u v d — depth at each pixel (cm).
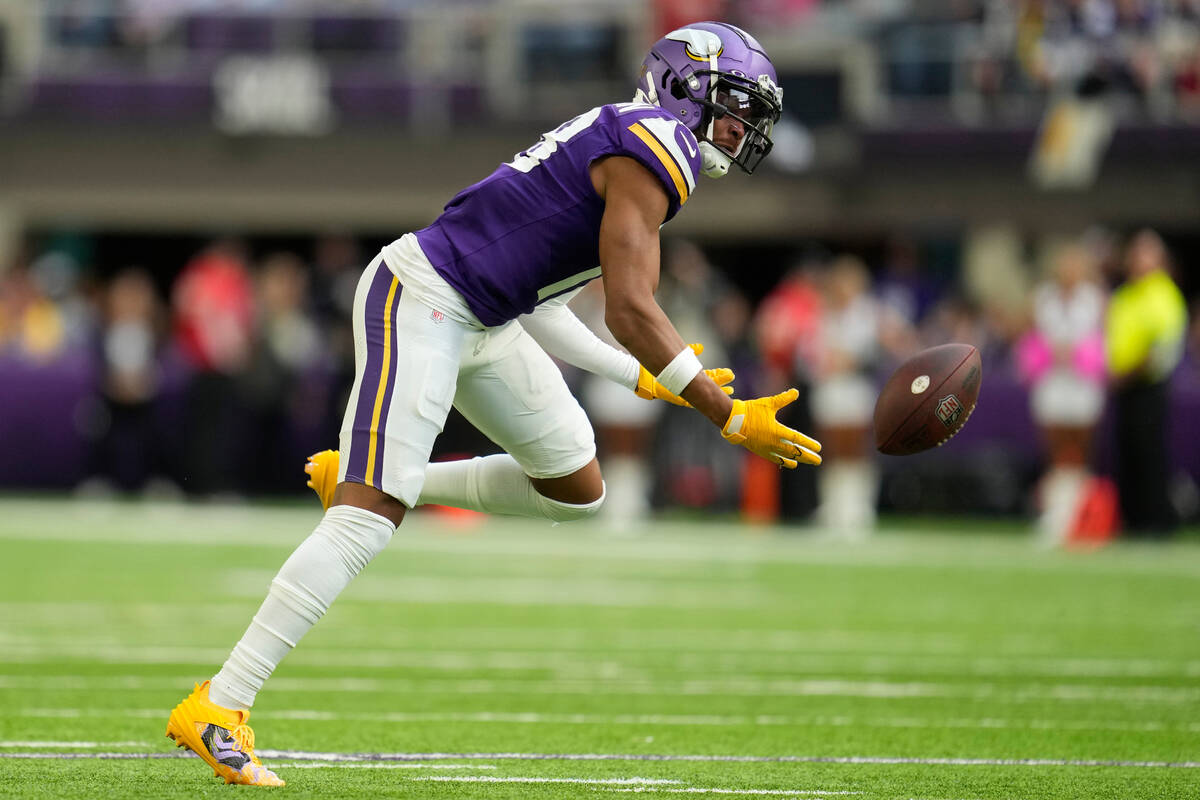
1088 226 5150
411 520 4428
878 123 5181
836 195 5244
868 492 4269
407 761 1300
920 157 5175
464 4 5625
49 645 1992
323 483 1280
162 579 2758
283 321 4488
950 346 1262
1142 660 1998
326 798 1119
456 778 1221
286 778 1202
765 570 3116
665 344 1158
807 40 5206
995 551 3575
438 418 1191
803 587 2833
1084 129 5081
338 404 4553
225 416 4400
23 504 4356
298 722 1494
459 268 1190
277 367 4441
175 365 4666
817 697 1692
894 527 4203
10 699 1578
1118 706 1644
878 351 4350
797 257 5781
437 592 2698
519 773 1250
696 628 2283
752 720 1542
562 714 1566
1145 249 3747
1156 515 3797
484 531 4059
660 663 1941
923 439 1244
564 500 1327
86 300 5069
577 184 1183
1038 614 2488
